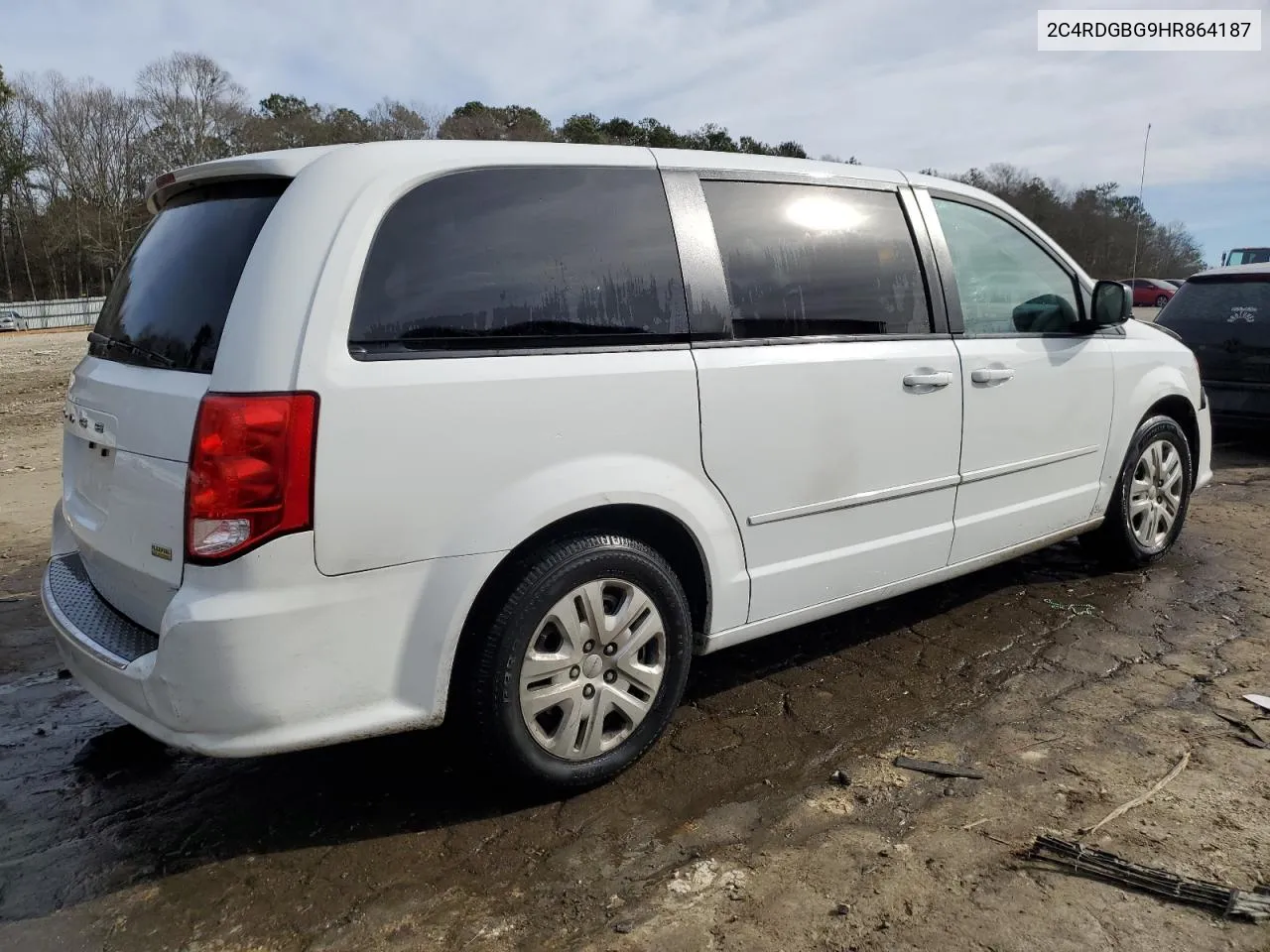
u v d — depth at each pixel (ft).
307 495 7.23
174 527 7.45
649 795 9.03
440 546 7.84
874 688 11.28
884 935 6.99
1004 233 12.91
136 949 7.08
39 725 10.92
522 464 8.20
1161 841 8.05
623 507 8.93
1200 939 6.89
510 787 8.74
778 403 9.87
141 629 8.29
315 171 7.84
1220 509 19.61
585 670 8.82
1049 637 12.76
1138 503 15.06
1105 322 13.43
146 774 9.77
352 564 7.48
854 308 10.78
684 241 9.49
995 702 10.83
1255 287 24.36
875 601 11.44
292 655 7.33
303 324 7.32
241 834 8.57
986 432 12.11
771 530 10.08
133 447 7.98
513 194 8.58
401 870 7.97
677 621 9.37
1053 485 13.37
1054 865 7.75
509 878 7.82
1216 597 14.23
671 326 9.23
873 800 8.82
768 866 7.87
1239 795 8.75
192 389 7.48
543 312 8.51
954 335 11.77
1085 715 10.46
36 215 204.33
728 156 10.25
